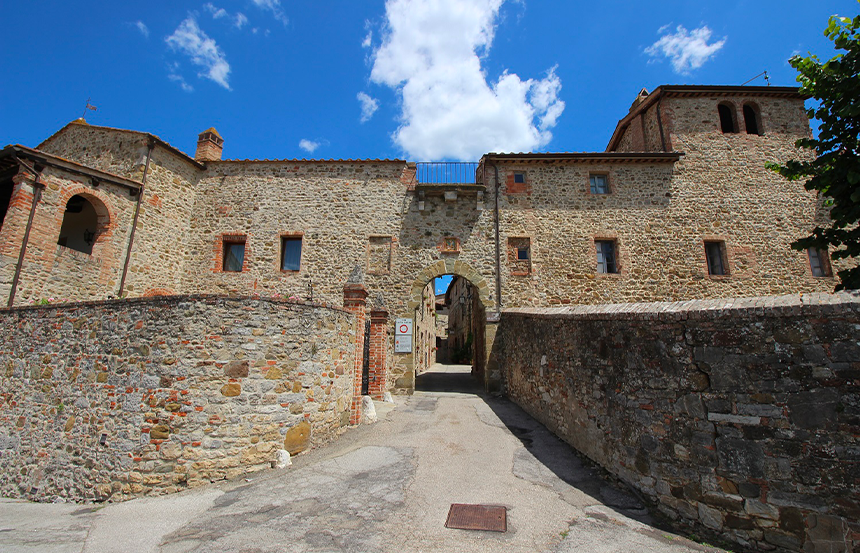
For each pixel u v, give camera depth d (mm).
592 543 3871
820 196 14109
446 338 39812
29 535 4367
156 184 12734
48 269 9742
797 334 3711
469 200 14078
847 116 6438
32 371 6879
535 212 13961
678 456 4383
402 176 14305
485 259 13633
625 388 5219
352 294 8562
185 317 5801
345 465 6020
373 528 4184
